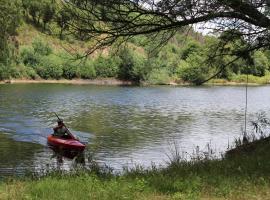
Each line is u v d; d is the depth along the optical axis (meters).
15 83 79.62
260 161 9.35
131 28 9.52
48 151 22.16
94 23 9.26
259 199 6.55
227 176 8.09
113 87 77.62
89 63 87.88
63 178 8.66
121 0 9.02
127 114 38.88
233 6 8.63
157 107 45.78
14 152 21.69
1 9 29.55
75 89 69.12
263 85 93.81
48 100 49.38
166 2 8.91
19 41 86.50
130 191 7.10
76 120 34.12
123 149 22.73
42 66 87.12
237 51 10.48
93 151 22.22
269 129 22.48
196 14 8.99
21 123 31.67
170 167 10.10
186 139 26.27
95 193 7.00
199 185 7.34
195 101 54.28
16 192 7.25
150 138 26.36
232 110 44.62
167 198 6.70
